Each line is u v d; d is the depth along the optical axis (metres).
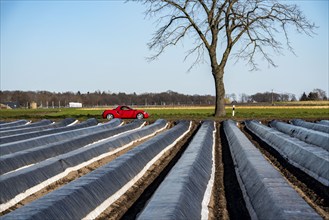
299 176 13.73
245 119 31.98
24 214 8.04
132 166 14.00
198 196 10.83
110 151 18.64
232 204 10.82
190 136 25.95
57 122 32.03
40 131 24.61
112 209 10.49
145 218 8.15
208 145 19.42
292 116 33.06
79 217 9.21
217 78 33.69
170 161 17.36
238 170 14.58
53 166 13.84
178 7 32.62
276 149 19.22
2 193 10.80
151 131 26.38
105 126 28.31
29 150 16.38
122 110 36.03
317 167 13.48
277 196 9.39
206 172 13.81
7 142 21.03
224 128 28.39
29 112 56.34
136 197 11.62
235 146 18.89
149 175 14.64
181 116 35.31
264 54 32.91
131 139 22.14
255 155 14.94
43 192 12.19
